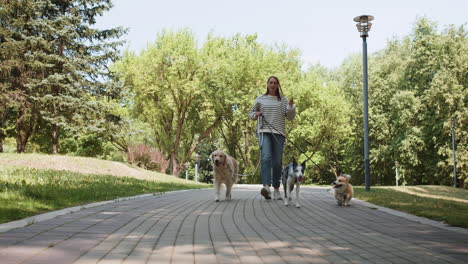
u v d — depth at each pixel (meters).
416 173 37.28
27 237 3.59
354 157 41.09
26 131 26.41
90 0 24.20
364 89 13.30
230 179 8.38
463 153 31.77
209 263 2.84
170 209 6.27
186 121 40.28
